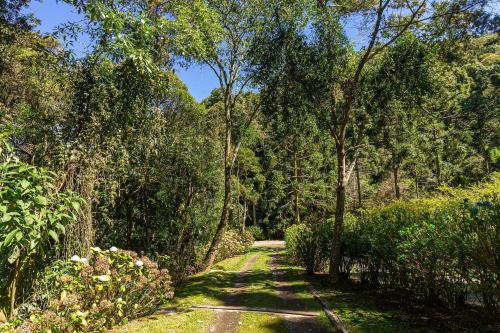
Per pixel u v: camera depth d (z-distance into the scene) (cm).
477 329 401
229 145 1399
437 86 1082
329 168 3428
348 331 437
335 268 840
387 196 2756
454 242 411
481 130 1332
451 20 894
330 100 972
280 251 2267
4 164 304
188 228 1348
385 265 638
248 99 1689
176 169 1342
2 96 852
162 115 1048
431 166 2686
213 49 1208
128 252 473
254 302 640
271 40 1001
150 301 498
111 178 855
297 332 455
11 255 304
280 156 3403
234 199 2297
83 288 374
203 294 733
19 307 330
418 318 475
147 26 545
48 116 676
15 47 873
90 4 474
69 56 670
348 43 926
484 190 664
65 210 354
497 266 358
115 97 677
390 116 1128
